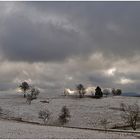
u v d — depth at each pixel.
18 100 162.38
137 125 83.56
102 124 87.12
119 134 43.28
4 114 104.19
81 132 44.00
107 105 129.50
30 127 49.88
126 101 148.25
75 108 120.88
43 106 129.62
